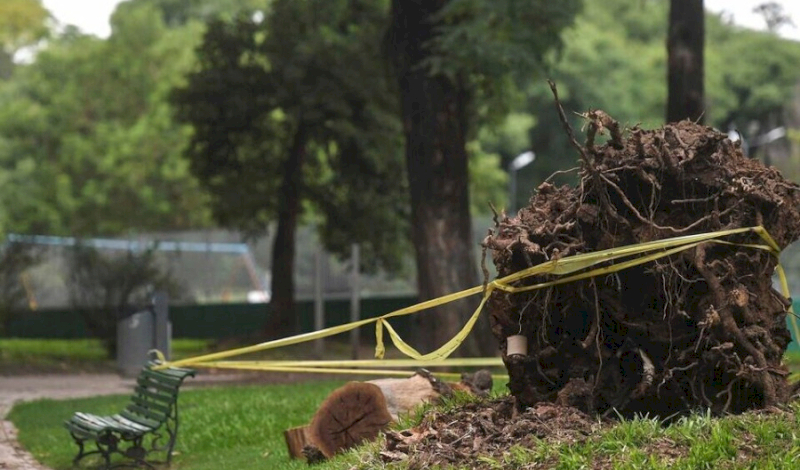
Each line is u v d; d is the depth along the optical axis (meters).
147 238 46.09
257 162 33.19
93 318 27.98
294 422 12.77
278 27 31.67
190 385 20.30
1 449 13.16
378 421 9.38
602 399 7.70
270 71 31.86
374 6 30.70
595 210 7.65
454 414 8.03
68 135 54.72
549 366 7.89
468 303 20.42
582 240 7.67
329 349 31.05
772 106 59.09
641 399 7.63
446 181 20.62
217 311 40.34
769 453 6.37
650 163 7.61
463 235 20.67
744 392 7.54
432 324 20.52
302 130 32.09
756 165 7.97
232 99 31.77
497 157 52.19
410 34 20.78
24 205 52.03
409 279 38.38
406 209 33.62
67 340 37.00
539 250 7.60
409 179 20.94
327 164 34.19
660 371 7.62
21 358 27.44
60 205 52.66
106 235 53.81
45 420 15.39
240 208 33.44
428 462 7.00
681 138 7.77
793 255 34.34
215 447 12.42
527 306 7.83
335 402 9.45
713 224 7.59
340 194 33.53
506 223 7.90
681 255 7.54
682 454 6.51
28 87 58.97
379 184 33.06
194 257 46.25
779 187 7.82
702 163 7.69
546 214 7.91
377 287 40.09
